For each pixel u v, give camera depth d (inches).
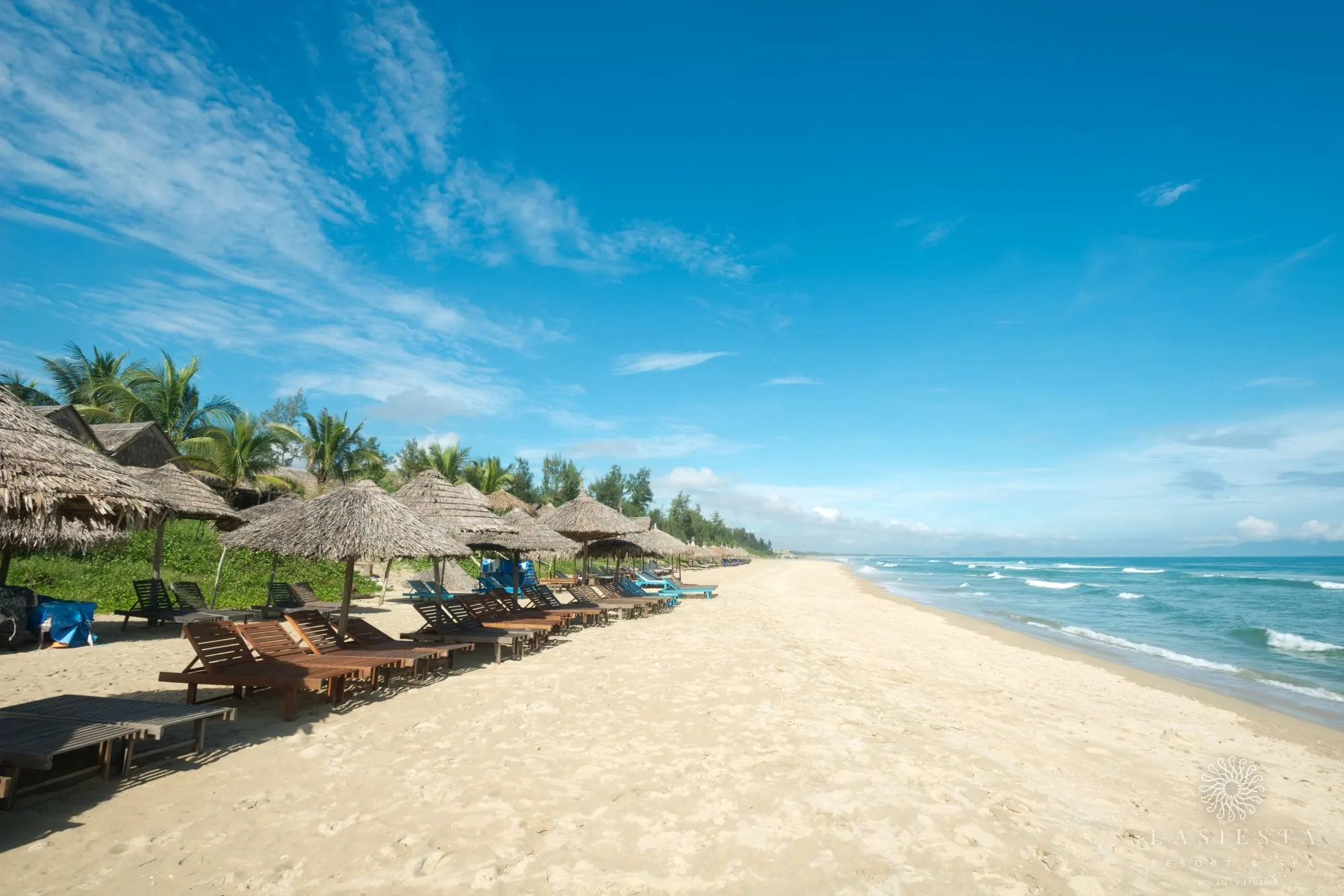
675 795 208.8
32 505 173.0
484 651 441.7
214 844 164.1
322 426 1168.8
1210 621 991.6
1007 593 1665.8
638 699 326.3
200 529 796.6
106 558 629.3
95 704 209.2
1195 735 343.0
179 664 360.5
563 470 2034.9
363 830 176.2
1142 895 167.3
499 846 170.6
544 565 1218.6
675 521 3189.0
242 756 225.8
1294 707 448.1
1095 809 223.3
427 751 240.2
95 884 143.3
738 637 553.9
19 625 389.1
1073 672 525.0
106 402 1107.9
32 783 185.0
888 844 183.2
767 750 255.3
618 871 161.3
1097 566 4805.6
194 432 1124.5
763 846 177.9
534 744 252.5
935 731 298.2
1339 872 189.0
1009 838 192.7
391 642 374.3
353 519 331.6
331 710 284.4
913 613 1034.7
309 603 570.9
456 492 553.0
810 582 1886.1
